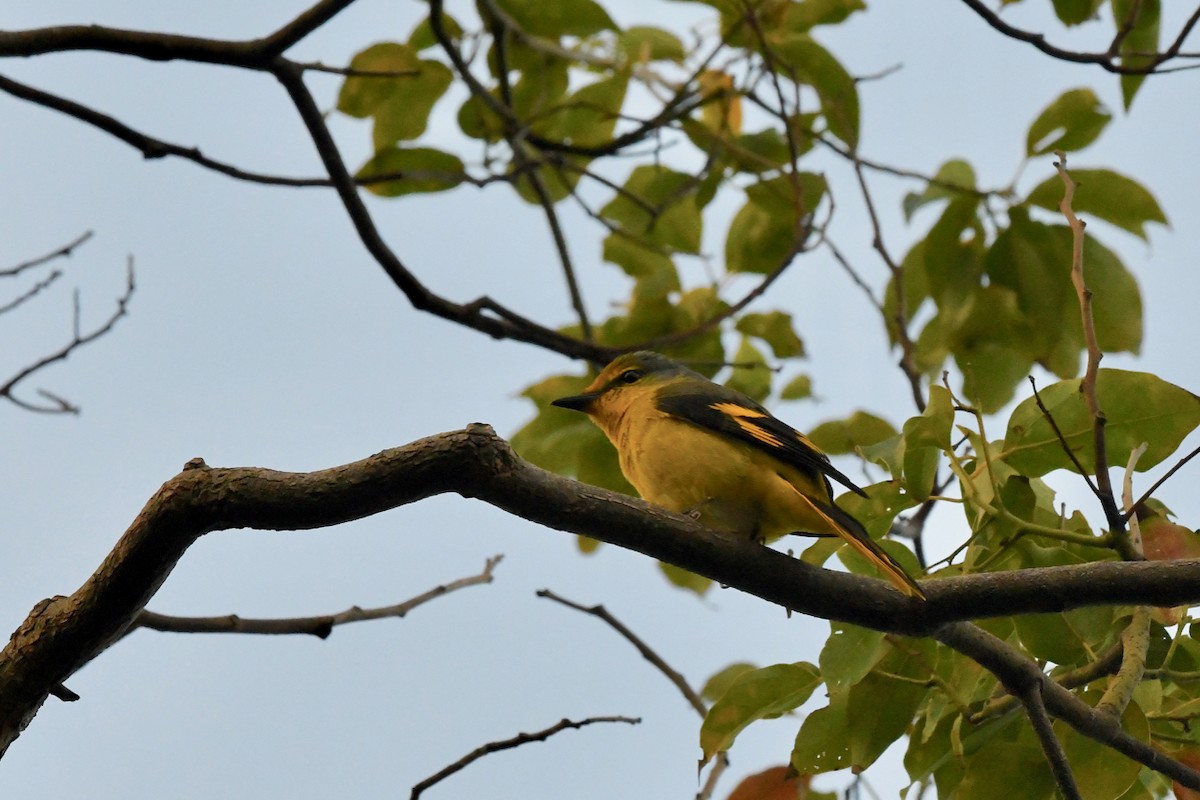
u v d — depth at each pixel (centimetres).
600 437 1366
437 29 1327
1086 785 894
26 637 776
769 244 1478
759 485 1011
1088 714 868
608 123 1497
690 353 1471
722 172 1469
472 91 1362
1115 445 932
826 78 1362
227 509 728
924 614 844
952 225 1295
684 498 1048
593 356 1317
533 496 770
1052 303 1263
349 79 1352
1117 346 1252
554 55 1448
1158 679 922
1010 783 902
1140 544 873
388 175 1345
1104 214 1236
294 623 1031
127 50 1105
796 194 1359
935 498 922
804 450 1015
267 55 1140
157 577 759
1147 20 1221
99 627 768
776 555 845
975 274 1300
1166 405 916
